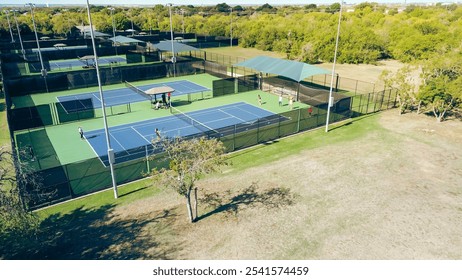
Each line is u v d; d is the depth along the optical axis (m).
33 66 54.06
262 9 159.75
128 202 18.53
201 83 48.38
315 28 74.62
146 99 40.06
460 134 27.72
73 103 37.28
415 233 15.80
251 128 26.94
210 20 106.81
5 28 85.00
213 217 16.97
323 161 23.14
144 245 14.94
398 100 36.03
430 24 71.06
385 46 67.50
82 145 26.61
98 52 66.44
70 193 18.94
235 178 20.92
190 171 15.25
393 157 23.67
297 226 16.27
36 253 14.56
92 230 16.11
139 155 24.00
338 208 17.72
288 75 37.53
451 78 29.72
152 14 124.81
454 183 20.20
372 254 14.43
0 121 31.64
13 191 14.15
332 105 28.16
